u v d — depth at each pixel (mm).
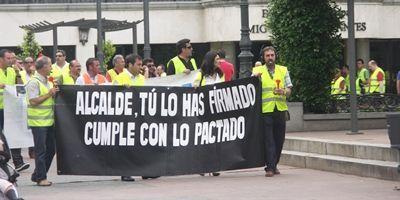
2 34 37562
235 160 14234
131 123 13875
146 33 26250
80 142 13711
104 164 13812
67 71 17922
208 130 14156
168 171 13992
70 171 13695
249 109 14273
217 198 11703
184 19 38188
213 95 14180
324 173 14594
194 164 14102
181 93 14070
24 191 12891
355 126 18422
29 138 17281
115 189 12977
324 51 20484
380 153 14023
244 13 17969
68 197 12117
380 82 25312
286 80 14367
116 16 37750
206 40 37844
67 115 13664
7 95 17328
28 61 18578
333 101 20672
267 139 14234
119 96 13867
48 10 37562
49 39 37594
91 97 13750
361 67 25281
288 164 16125
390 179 13195
